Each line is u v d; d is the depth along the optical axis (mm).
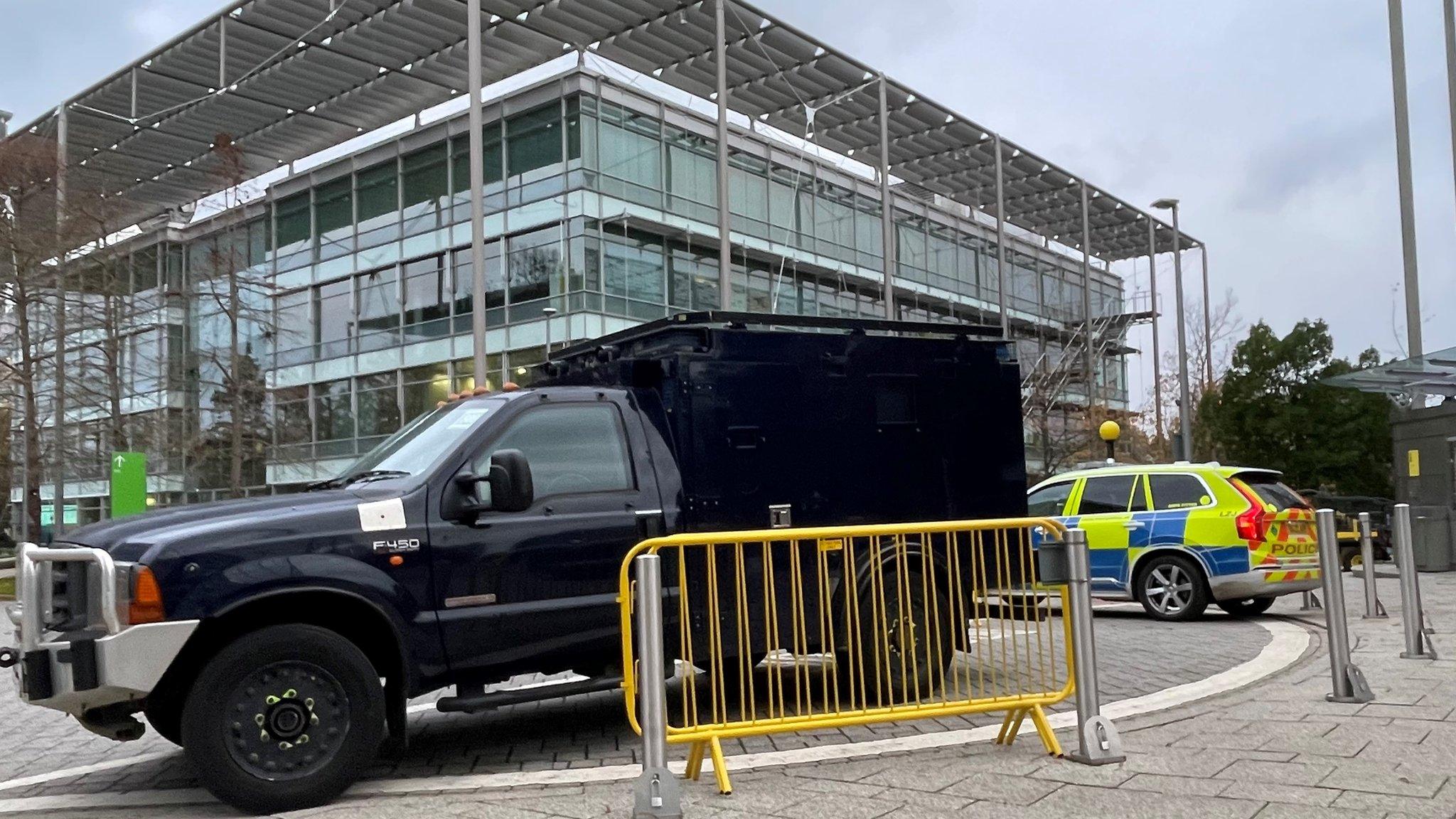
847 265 35312
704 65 26938
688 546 6594
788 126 31188
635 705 5145
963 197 38938
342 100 28844
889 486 7551
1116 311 50938
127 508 19594
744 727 5383
